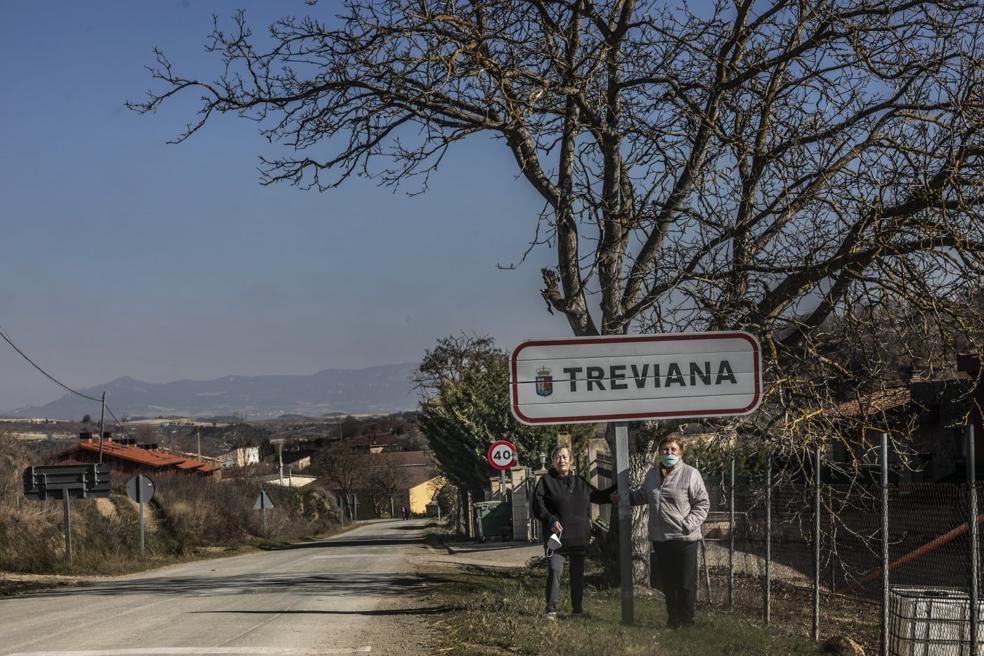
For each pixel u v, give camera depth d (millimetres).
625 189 13367
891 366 12328
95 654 8414
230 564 27250
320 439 155125
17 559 23469
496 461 27141
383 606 11992
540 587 14141
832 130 12352
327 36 13289
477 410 40938
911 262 11516
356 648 8430
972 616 7742
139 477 28969
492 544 31781
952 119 11562
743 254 12094
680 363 8961
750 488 12969
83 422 123750
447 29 12922
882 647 8281
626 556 9453
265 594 14508
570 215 13508
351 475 119438
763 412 11898
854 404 12883
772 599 13047
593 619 9789
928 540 12445
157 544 33125
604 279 13117
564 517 10094
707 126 12266
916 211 11758
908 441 12531
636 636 8555
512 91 12906
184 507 38812
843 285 12086
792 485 12164
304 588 15508
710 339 8984
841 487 12875
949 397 16172
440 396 48375
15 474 28953
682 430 13133
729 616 10820
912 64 12086
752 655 8320
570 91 12781
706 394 8945
